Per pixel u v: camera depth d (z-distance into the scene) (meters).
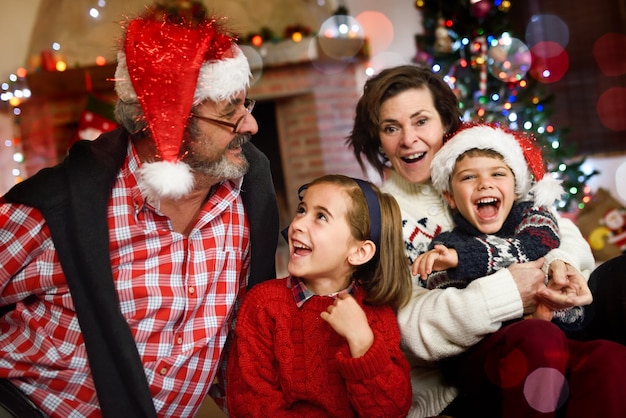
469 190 1.74
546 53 6.21
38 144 5.36
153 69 1.45
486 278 1.57
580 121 6.20
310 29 5.77
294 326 1.58
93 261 1.42
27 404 1.48
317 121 5.79
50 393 1.50
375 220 1.63
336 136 5.85
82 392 1.50
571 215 4.23
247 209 1.72
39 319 1.52
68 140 5.39
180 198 1.52
